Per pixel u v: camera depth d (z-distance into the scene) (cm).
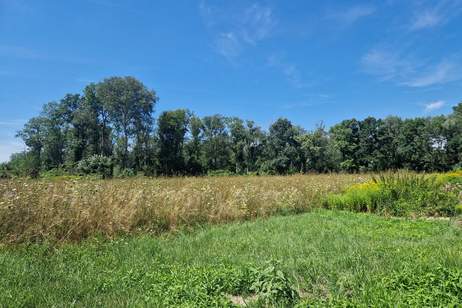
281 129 7350
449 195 1191
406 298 375
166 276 493
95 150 6850
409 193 1221
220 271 496
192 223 952
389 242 705
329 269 517
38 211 729
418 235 793
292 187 1478
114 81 6284
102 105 6600
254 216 1120
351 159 7094
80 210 771
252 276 470
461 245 649
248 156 7500
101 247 688
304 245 695
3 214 689
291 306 401
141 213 874
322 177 2306
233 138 7544
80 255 628
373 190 1263
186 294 427
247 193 1213
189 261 604
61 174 2303
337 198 1310
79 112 6631
